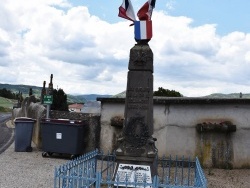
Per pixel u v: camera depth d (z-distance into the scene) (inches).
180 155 470.0
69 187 234.2
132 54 317.1
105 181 228.7
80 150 496.4
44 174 366.9
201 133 464.8
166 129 477.7
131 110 312.3
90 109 912.3
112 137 507.8
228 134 457.4
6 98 4256.9
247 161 453.4
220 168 454.3
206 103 466.9
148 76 313.3
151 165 300.4
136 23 321.1
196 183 252.8
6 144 638.5
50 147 487.8
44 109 580.1
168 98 481.1
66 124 486.9
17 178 342.3
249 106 458.9
